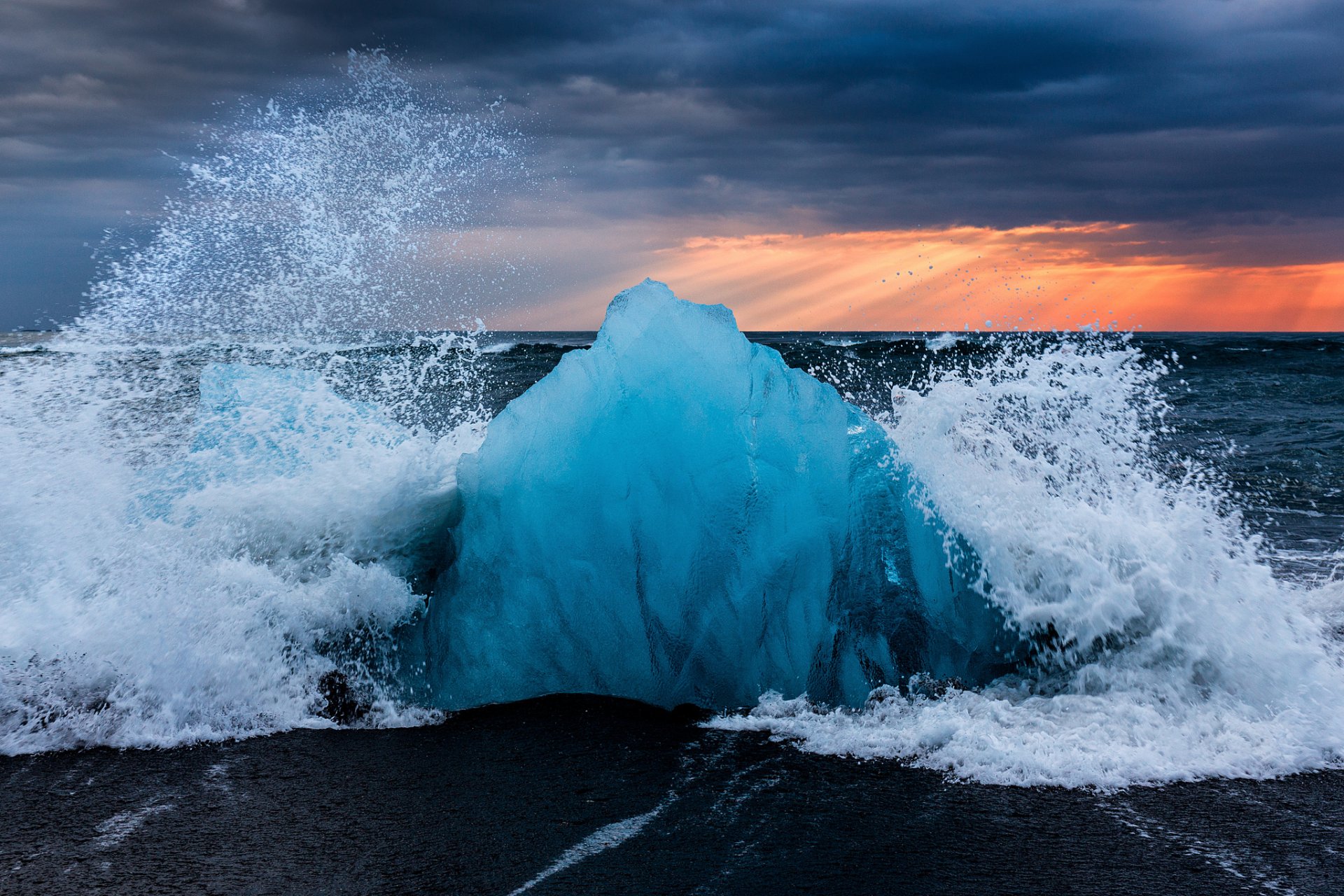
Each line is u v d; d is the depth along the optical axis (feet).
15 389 16.90
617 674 12.22
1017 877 7.39
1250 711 10.99
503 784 9.37
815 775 9.56
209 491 13.83
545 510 12.69
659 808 8.75
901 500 12.88
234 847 7.97
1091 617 12.11
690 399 12.95
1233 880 7.36
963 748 10.09
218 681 11.53
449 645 12.31
